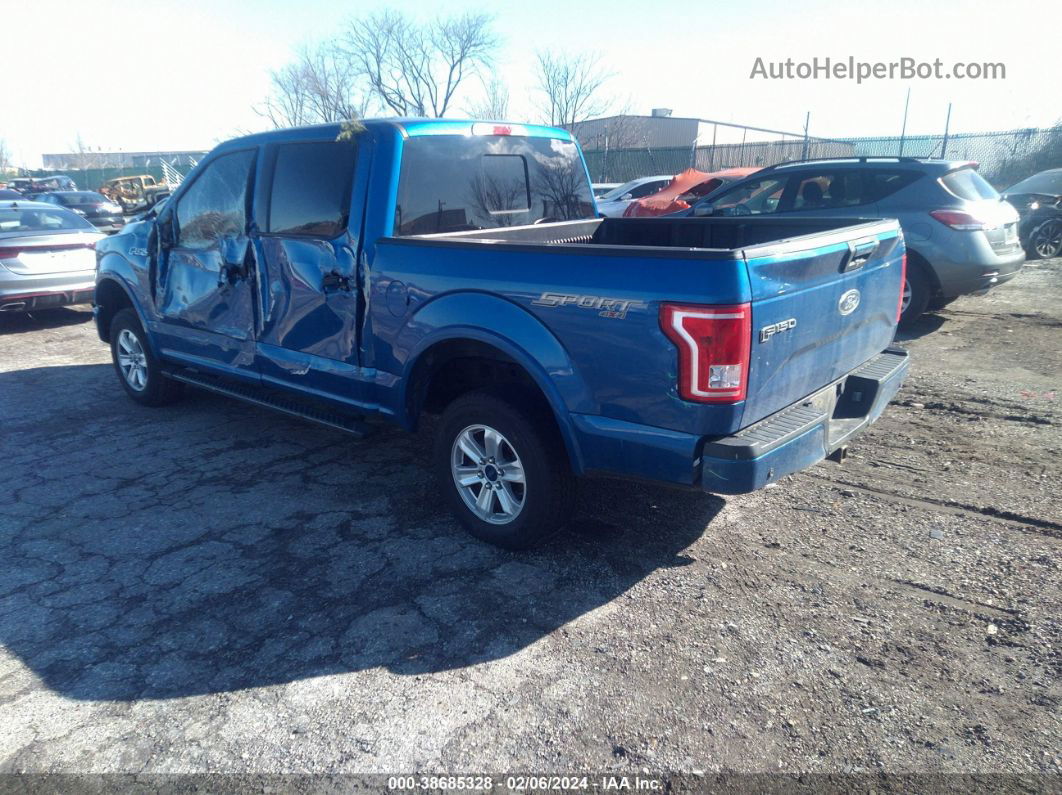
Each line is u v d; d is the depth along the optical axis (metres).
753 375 3.12
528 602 3.60
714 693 2.97
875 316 4.13
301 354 4.78
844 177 8.39
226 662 3.23
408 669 3.16
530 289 3.53
